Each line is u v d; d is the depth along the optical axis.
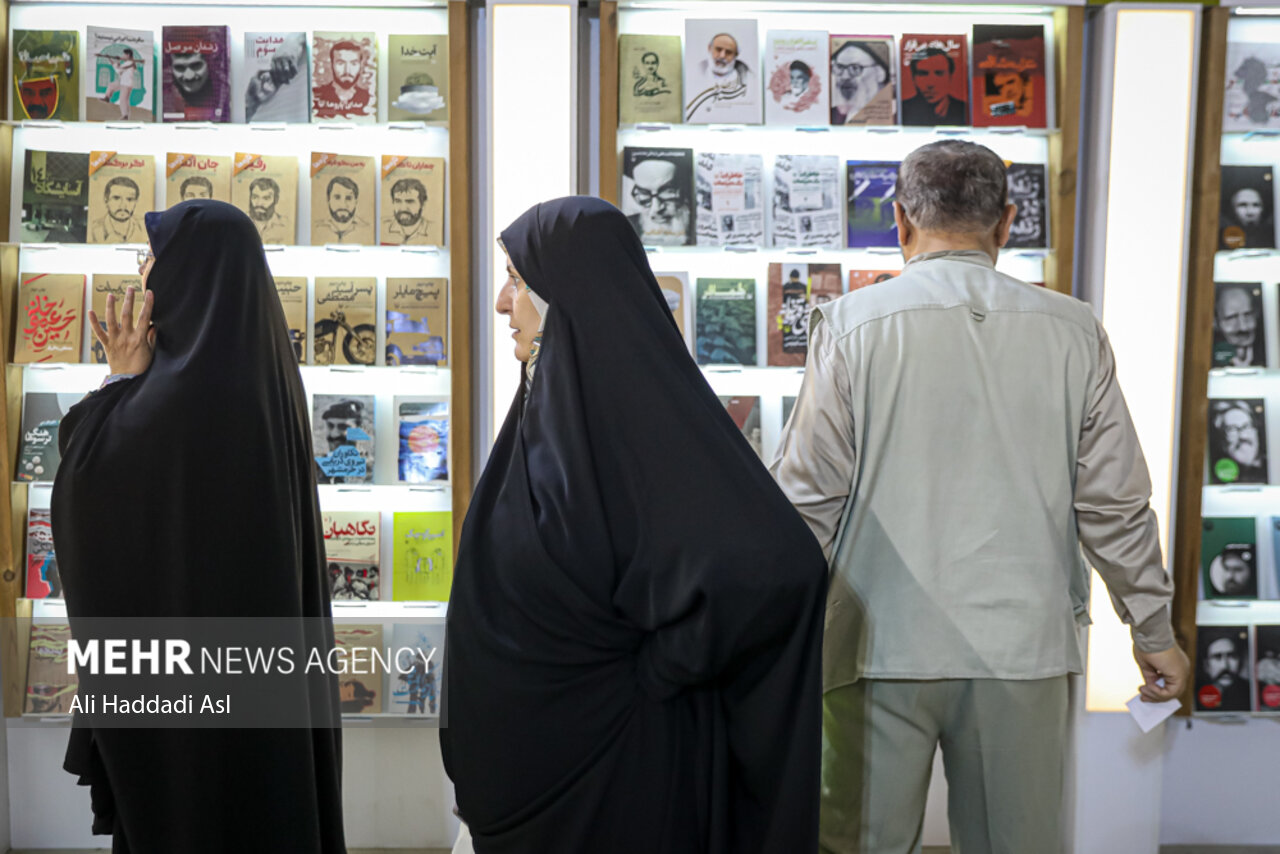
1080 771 2.54
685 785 1.35
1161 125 2.38
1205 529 2.58
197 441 1.62
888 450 1.53
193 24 2.50
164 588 1.63
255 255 1.71
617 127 2.46
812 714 1.31
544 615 1.31
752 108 2.46
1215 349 2.50
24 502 2.54
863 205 2.52
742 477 1.29
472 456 2.58
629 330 1.32
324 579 1.94
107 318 1.66
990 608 1.50
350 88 2.49
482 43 2.50
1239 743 2.64
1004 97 2.47
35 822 2.63
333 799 1.87
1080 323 1.55
